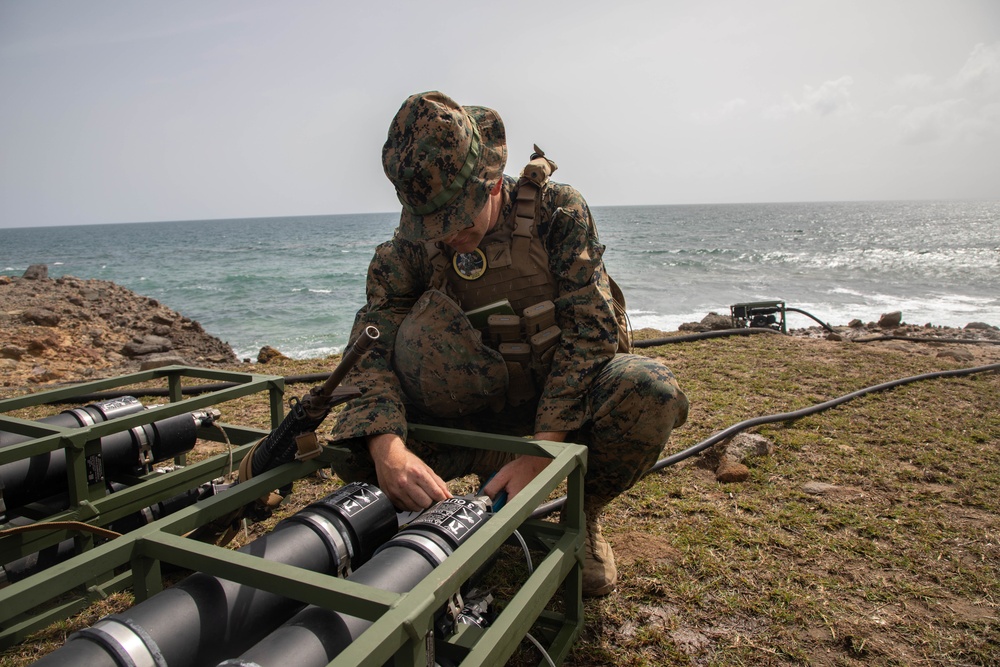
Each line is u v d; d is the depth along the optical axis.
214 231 164.75
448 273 2.21
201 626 1.35
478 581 1.89
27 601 1.24
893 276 28.75
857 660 1.94
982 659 1.93
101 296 12.28
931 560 2.44
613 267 34.09
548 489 1.63
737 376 5.03
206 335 10.42
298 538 1.59
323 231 134.88
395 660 1.18
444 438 2.04
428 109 1.87
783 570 2.38
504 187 2.25
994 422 3.93
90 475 2.32
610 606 2.20
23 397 2.60
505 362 2.15
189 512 1.61
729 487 3.08
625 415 2.02
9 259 62.25
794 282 26.33
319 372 5.77
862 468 3.26
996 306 18.44
